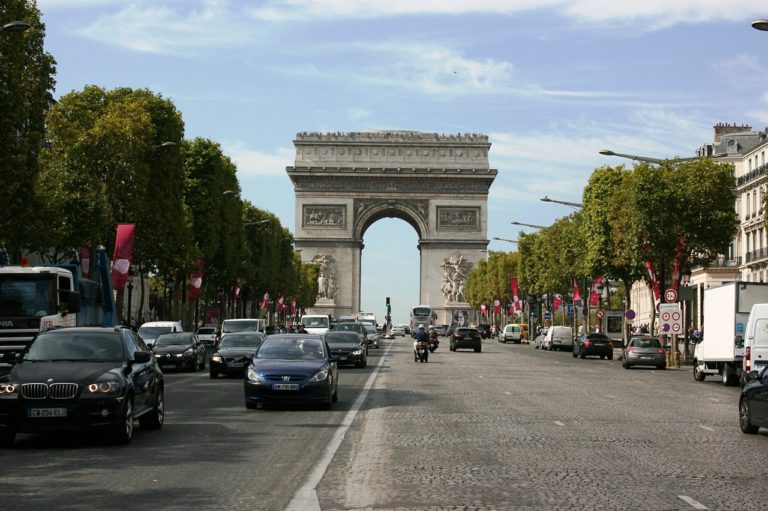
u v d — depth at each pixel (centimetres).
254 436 2916
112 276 7406
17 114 5397
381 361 8669
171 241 8944
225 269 11969
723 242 8550
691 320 14162
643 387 5416
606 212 10288
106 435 2939
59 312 4378
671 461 2380
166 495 1917
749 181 12538
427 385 5334
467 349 12812
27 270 4375
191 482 2070
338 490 1962
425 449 2600
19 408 2589
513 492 1936
